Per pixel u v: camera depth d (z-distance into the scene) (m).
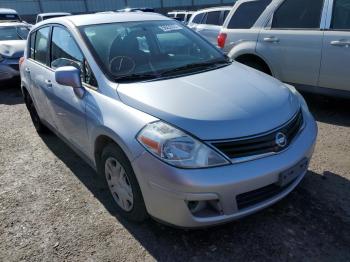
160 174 2.33
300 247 2.54
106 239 2.78
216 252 2.55
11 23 10.62
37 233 2.92
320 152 3.91
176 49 3.58
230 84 2.93
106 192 3.43
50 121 4.19
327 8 4.70
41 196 3.46
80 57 3.25
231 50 5.86
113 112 2.72
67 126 3.57
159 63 3.29
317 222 2.77
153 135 2.38
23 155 4.46
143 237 2.76
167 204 2.39
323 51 4.73
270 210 2.94
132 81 2.95
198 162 2.30
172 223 2.46
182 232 2.77
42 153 4.47
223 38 6.00
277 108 2.68
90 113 2.97
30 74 4.43
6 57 8.34
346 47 4.50
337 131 4.47
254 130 2.44
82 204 3.26
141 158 2.42
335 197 3.07
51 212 3.18
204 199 2.30
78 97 3.15
